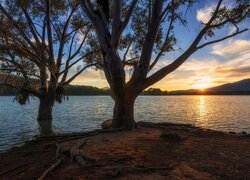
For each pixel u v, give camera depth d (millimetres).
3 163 10328
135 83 14797
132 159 8984
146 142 11508
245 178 7375
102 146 10750
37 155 10680
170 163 8539
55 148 11234
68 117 38750
